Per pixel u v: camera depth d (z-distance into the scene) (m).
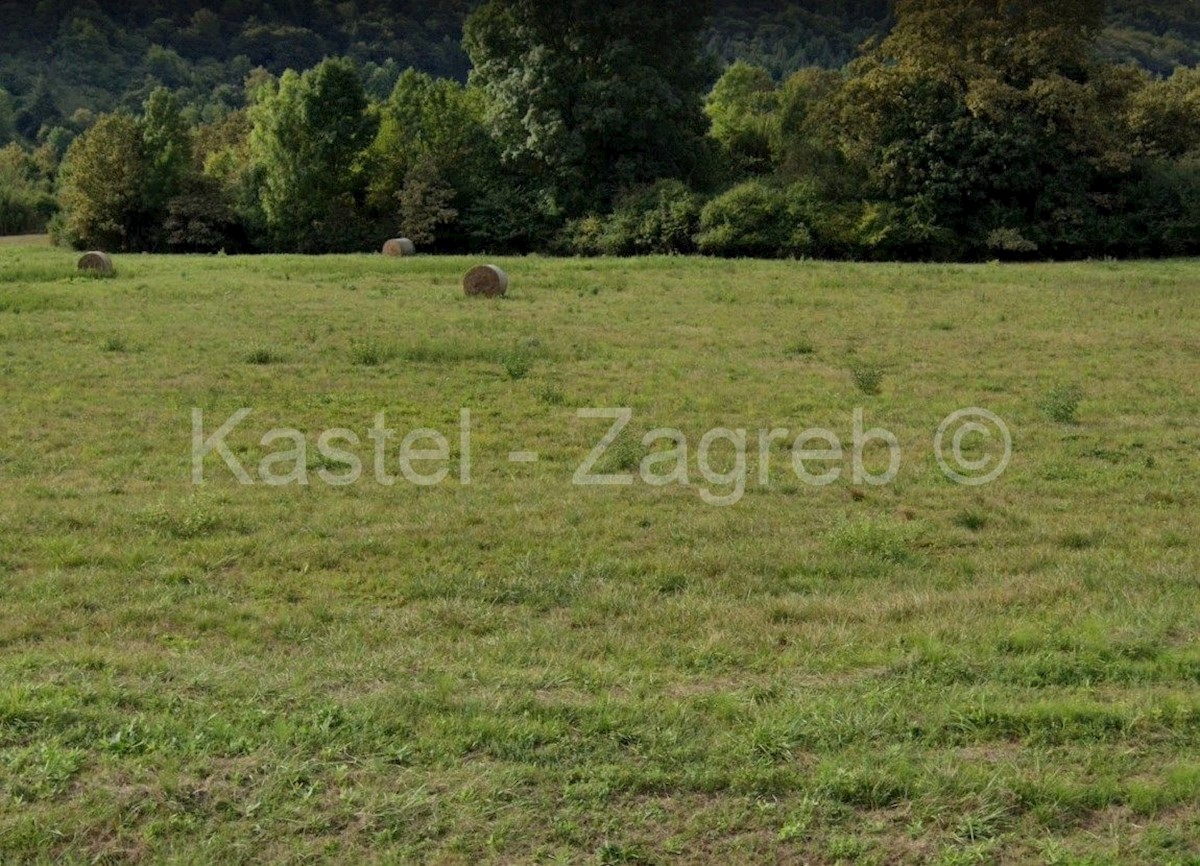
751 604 8.26
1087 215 50.31
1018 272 35.75
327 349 19.95
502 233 57.81
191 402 15.45
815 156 55.19
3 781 5.45
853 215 50.34
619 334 22.56
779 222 50.47
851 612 8.02
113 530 9.84
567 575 8.88
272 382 16.95
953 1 50.50
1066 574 8.92
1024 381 18.12
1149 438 14.24
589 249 55.06
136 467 12.17
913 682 6.78
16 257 43.94
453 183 59.91
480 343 20.44
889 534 9.78
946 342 22.00
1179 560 9.36
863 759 5.82
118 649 7.18
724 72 74.75
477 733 5.99
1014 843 5.29
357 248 60.41
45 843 5.05
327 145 59.44
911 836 5.30
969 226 50.81
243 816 5.29
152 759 5.64
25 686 6.30
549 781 5.64
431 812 5.36
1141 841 5.28
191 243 61.19
